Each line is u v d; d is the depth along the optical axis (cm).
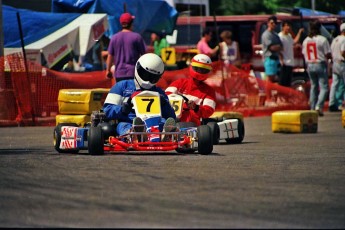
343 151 2992
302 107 5381
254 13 8375
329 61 6053
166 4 5400
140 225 1599
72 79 4538
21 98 4422
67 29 5009
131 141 2673
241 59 6359
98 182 2100
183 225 1599
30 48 4894
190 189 2002
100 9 5162
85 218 1667
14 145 3247
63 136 2795
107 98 2817
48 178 2169
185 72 4819
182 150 2812
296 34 6250
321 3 8719
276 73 5562
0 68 4397
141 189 1995
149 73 2775
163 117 2798
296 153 2903
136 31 5219
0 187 2027
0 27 4484
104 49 5481
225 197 1900
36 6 5762
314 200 1883
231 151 2958
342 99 5478
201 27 6322
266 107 5228
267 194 1948
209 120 3259
